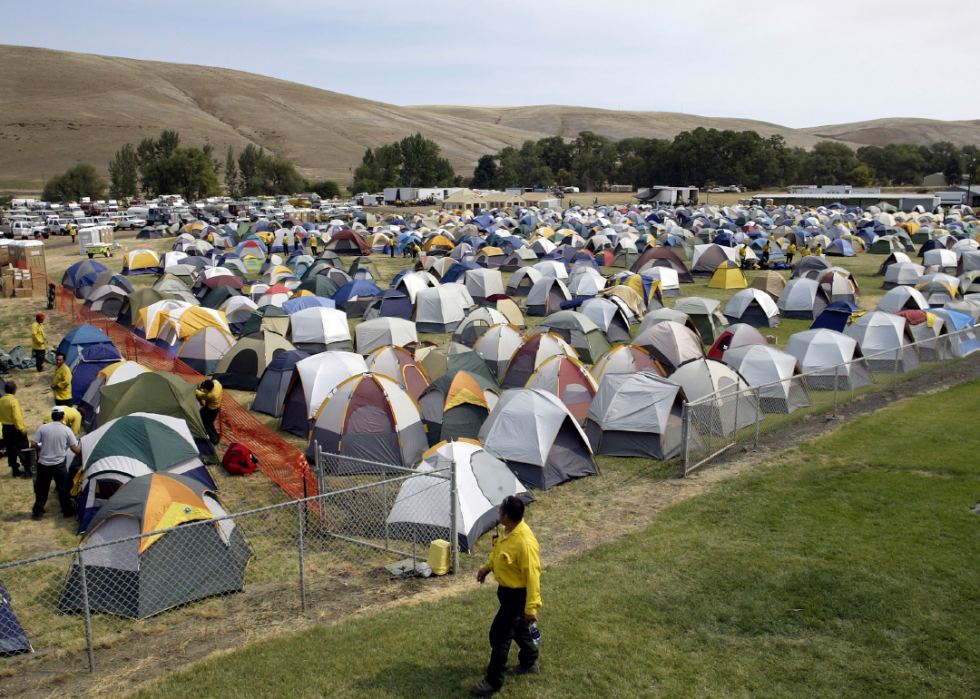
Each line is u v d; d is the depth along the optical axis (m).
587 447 15.95
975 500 12.77
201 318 26.47
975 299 29.58
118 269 50.94
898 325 24.28
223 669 8.48
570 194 158.12
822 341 21.55
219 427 18.17
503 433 15.66
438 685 8.00
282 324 27.23
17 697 8.19
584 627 9.15
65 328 31.23
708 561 11.05
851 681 7.86
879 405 20.06
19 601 10.67
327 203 117.62
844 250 56.97
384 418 16.45
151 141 147.25
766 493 13.95
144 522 10.58
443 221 84.25
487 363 23.75
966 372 23.30
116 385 16.94
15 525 13.39
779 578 10.27
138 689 8.21
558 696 7.71
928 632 8.68
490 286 39.03
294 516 13.69
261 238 63.62
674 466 16.12
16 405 15.38
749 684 7.87
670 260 45.47
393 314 32.41
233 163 157.62
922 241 63.91
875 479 14.18
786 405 19.12
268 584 11.08
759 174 174.12
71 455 14.41
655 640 8.82
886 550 10.96
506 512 7.71
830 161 181.62
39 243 40.47
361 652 8.73
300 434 18.47
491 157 178.75
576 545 12.34
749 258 49.75
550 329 26.09
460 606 9.97
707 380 18.27
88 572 10.44
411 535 12.76
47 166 181.88
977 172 172.50
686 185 175.12
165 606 10.26
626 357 20.84
